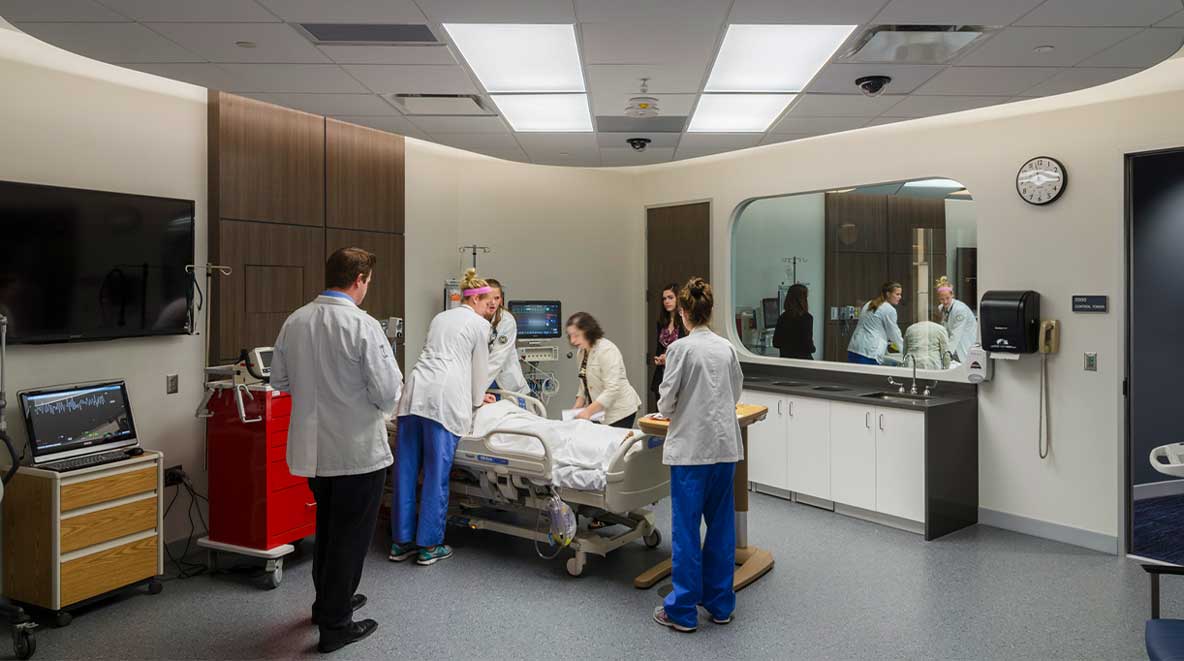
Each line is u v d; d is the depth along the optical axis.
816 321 5.59
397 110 4.08
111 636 3.07
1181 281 5.20
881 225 5.18
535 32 2.88
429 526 3.86
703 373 3.09
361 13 2.66
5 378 3.26
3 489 2.91
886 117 4.22
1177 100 3.82
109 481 3.28
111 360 3.68
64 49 3.10
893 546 4.22
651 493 3.72
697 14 2.67
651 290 6.75
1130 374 4.06
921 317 5.01
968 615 3.30
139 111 3.80
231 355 4.19
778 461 5.22
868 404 4.64
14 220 3.20
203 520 4.13
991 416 4.59
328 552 2.94
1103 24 2.75
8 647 2.96
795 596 3.51
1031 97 3.78
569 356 6.64
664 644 3.02
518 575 3.76
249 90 3.69
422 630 3.14
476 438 3.89
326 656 2.91
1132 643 3.04
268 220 4.42
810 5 2.58
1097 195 4.11
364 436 2.92
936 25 2.79
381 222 5.27
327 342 2.88
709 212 6.22
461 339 3.96
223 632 3.11
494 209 6.29
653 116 4.18
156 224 3.76
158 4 2.57
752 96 3.78
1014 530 4.50
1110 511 4.11
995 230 4.52
